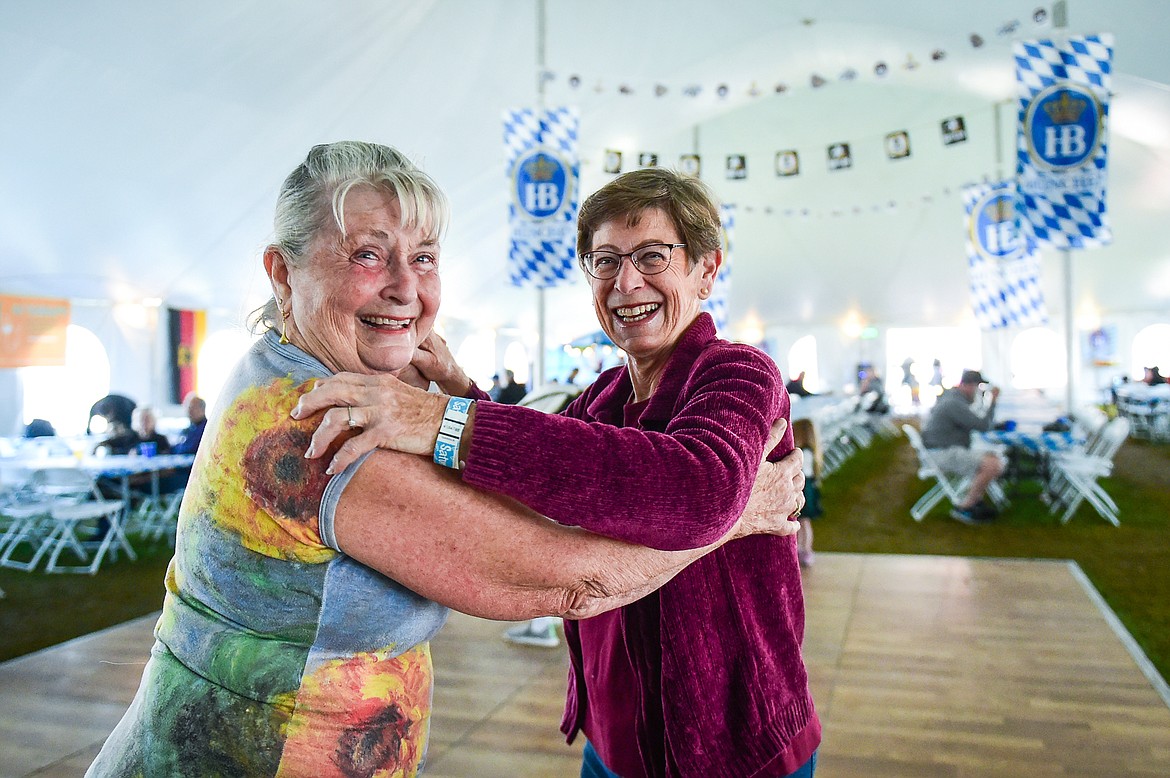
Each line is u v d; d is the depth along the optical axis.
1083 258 17.45
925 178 16.20
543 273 5.73
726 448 0.82
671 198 1.11
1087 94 5.66
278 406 0.80
